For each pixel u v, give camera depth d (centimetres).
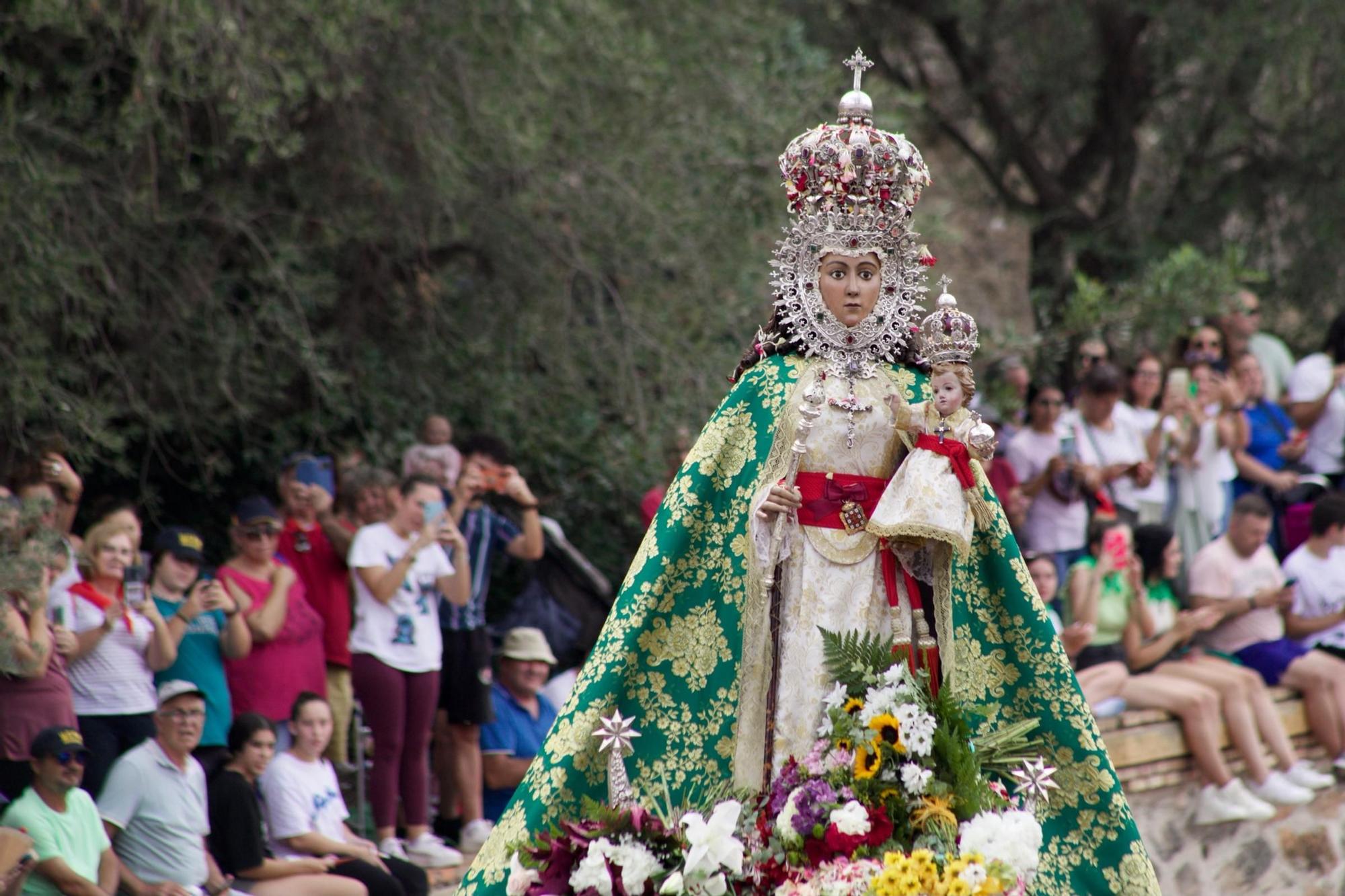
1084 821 809
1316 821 1645
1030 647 813
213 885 1120
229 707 1232
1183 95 2677
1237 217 2697
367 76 1772
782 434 795
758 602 788
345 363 1897
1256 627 1680
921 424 788
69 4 1429
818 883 724
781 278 810
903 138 810
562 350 1908
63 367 1546
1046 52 2638
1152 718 1541
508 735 1438
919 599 799
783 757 784
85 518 1681
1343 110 2522
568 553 1570
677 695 800
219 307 1725
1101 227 2623
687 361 1884
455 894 776
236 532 1305
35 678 1102
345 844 1204
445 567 1369
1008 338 1986
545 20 1769
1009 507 1675
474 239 1936
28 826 1025
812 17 2611
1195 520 1819
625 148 1862
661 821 746
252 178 1778
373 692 1319
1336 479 1931
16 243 1473
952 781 750
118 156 1603
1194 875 1545
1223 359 1970
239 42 1505
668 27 1917
